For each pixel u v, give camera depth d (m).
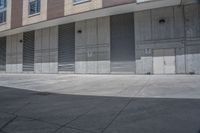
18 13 24.02
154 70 17.42
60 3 20.14
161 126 4.49
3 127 4.95
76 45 21.38
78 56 21.17
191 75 15.33
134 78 14.66
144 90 9.24
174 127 4.40
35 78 18.66
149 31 17.77
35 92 10.34
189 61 16.33
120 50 19.02
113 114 5.55
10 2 25.14
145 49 17.83
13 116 5.85
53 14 20.58
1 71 28.98
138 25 18.22
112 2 16.94
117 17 19.33
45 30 24.08
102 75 18.55
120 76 16.77
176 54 16.77
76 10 18.95
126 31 18.84
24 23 23.20
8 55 28.06
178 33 16.75
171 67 16.88
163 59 17.17
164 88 9.53
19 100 8.16
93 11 18.27
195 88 9.17
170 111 5.54
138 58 18.05
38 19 21.86
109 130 4.43
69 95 9.02
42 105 7.11
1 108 6.83
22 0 23.70
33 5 22.58
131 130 4.36
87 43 20.70
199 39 16.11
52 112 6.11
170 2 15.96
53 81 15.48
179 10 16.80
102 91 9.74
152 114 5.36
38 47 24.56
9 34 27.53
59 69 22.58
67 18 20.33
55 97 8.63
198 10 16.25
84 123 4.97
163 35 17.25
